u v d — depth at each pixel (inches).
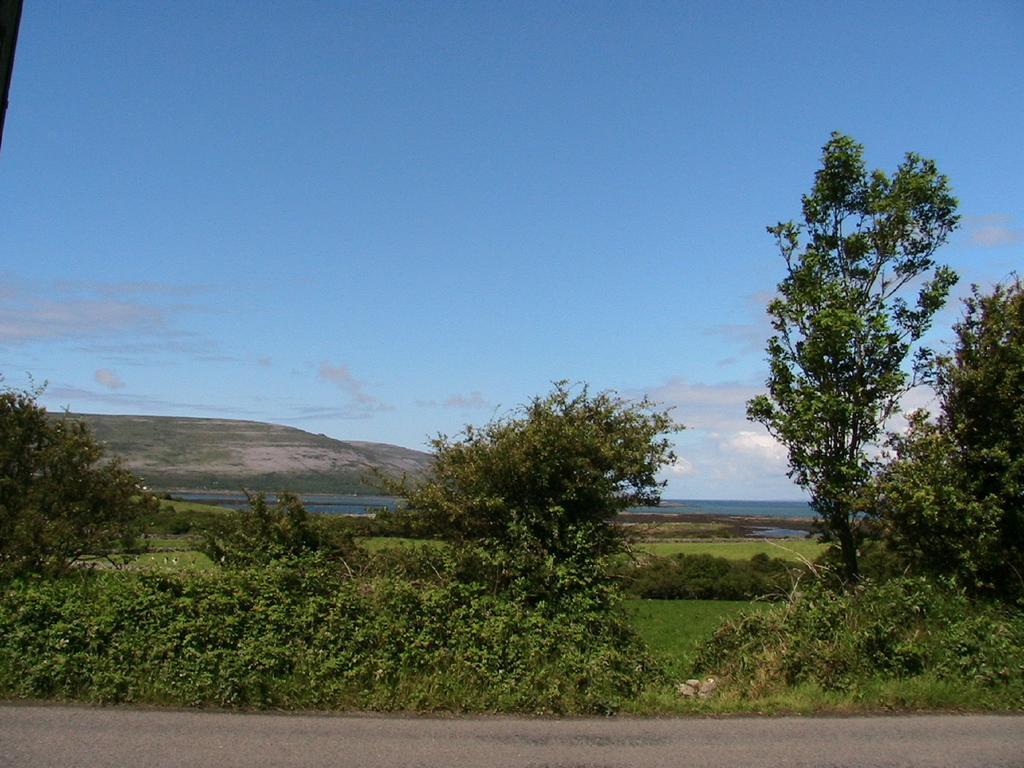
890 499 519.5
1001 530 518.9
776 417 549.3
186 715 316.5
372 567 470.3
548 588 453.1
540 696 351.9
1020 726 334.3
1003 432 530.0
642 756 282.0
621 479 542.6
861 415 540.4
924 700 369.7
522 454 514.9
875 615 436.8
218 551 538.9
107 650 347.6
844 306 548.1
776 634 446.6
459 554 471.8
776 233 584.4
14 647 346.9
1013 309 537.3
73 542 592.4
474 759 272.2
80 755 259.9
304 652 358.0
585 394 565.0
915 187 556.1
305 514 560.4
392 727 311.0
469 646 375.2
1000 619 454.9
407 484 559.5
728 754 286.8
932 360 556.1
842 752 291.3
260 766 255.8
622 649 423.8
